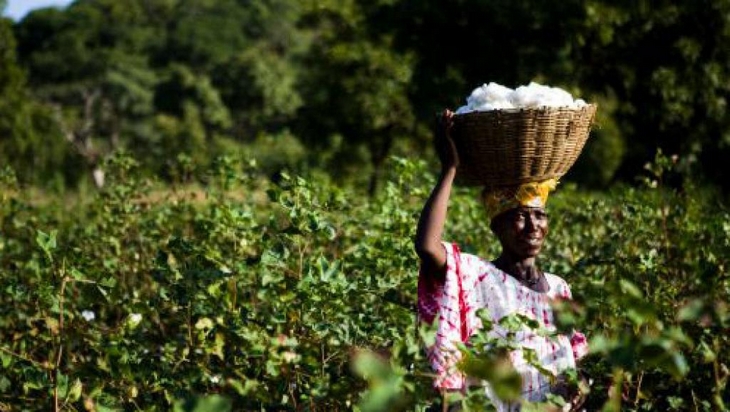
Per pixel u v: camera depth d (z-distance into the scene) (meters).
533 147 3.12
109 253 6.65
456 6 19.50
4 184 8.03
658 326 2.31
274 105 78.81
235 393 3.31
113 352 3.47
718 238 4.54
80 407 3.60
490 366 1.92
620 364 2.11
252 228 4.78
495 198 3.21
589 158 18.31
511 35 19.34
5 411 3.91
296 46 92.06
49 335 4.32
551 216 6.62
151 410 3.35
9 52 51.03
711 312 2.35
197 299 3.92
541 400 3.07
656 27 19.03
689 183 6.28
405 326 4.21
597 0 18.55
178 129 65.56
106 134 78.38
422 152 19.81
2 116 46.75
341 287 3.58
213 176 6.62
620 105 19.27
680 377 2.14
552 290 3.22
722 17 18.66
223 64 80.38
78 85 79.88
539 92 3.20
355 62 19.94
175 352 4.07
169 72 79.69
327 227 3.81
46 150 51.34
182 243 4.07
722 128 19.31
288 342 3.10
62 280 3.75
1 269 6.34
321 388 2.96
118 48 87.69
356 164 19.89
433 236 3.08
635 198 6.19
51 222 8.02
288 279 3.76
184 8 94.06
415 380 2.45
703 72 19.00
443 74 19.73
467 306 3.09
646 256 4.16
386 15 20.08
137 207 7.31
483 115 3.11
